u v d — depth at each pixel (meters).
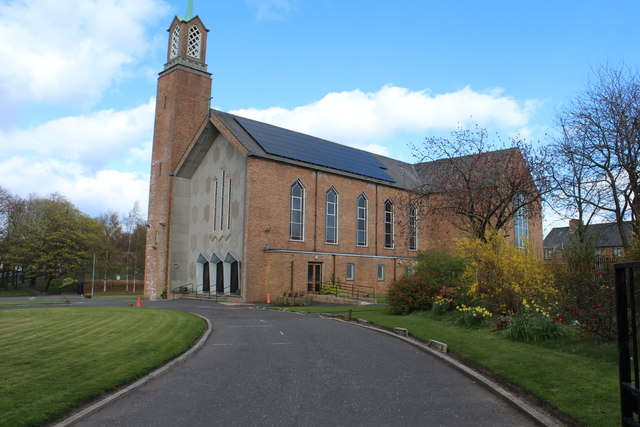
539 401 7.18
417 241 43.75
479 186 20.31
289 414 6.95
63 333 13.72
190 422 6.59
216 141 37.31
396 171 46.88
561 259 13.90
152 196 40.22
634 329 4.43
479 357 10.26
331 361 10.95
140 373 9.23
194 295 37.38
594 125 20.02
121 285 78.25
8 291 67.56
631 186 18.22
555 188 20.19
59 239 64.25
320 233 36.28
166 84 40.47
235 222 34.06
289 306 28.02
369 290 39.06
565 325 12.41
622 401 4.50
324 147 41.16
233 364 10.66
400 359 11.17
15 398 7.01
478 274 15.63
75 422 6.56
